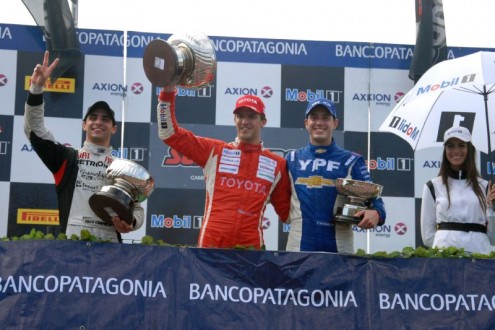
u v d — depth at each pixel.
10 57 13.62
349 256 8.45
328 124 9.86
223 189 9.67
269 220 13.61
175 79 9.23
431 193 10.52
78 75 13.62
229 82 13.83
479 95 11.53
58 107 13.55
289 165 9.94
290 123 13.85
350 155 9.87
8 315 8.04
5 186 13.41
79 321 8.07
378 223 9.36
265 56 13.91
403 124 11.29
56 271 8.14
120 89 13.70
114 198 8.68
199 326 8.18
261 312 8.26
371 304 8.37
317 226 9.62
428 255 8.59
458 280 8.45
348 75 13.95
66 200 9.63
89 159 9.77
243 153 9.82
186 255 8.31
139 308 8.16
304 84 13.91
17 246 8.18
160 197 13.59
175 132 9.62
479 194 10.27
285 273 8.34
